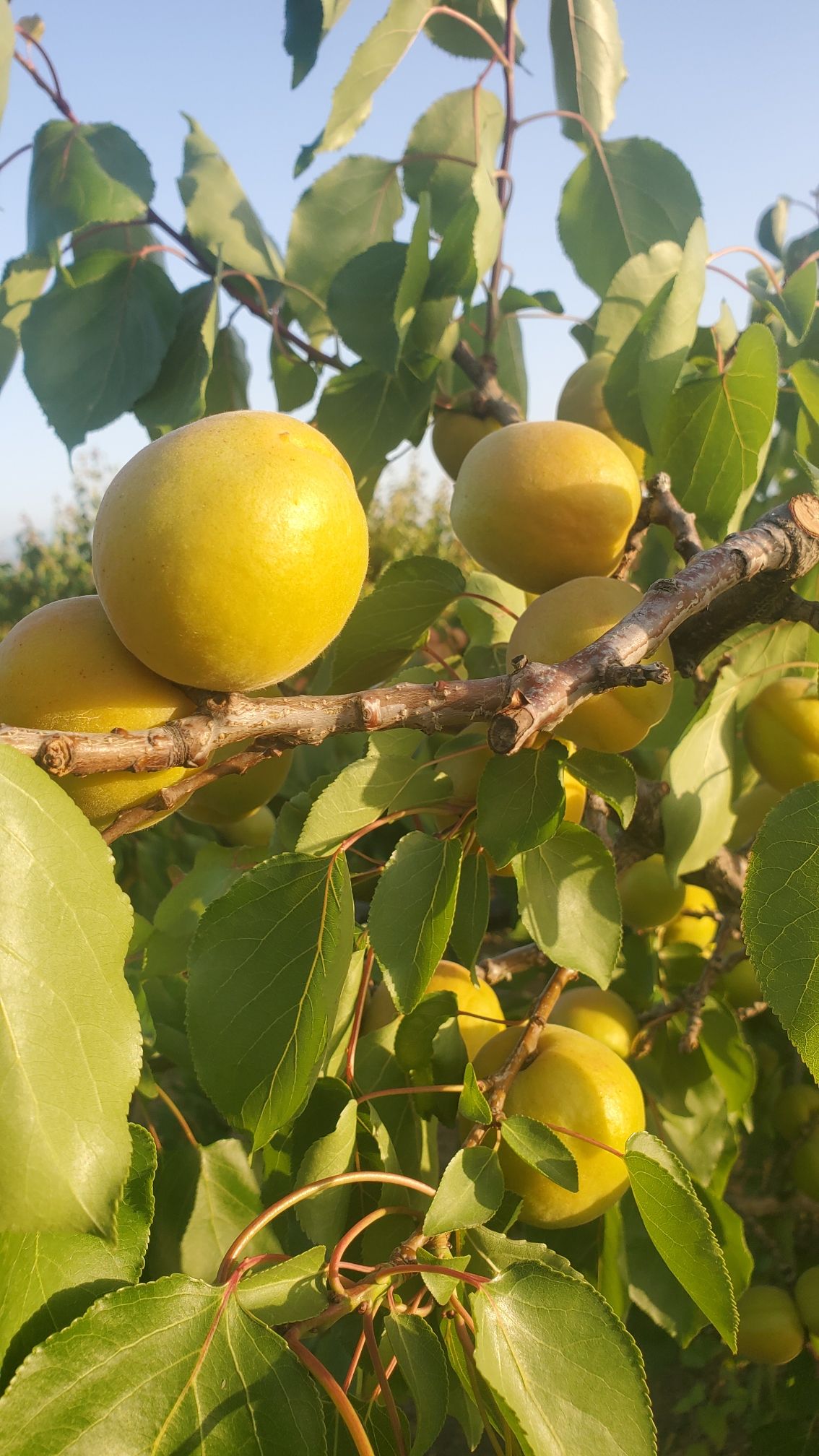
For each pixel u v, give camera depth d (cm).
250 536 17
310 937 22
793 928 22
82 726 18
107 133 41
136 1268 18
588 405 38
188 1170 29
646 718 24
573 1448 18
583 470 27
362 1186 25
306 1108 25
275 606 17
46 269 43
